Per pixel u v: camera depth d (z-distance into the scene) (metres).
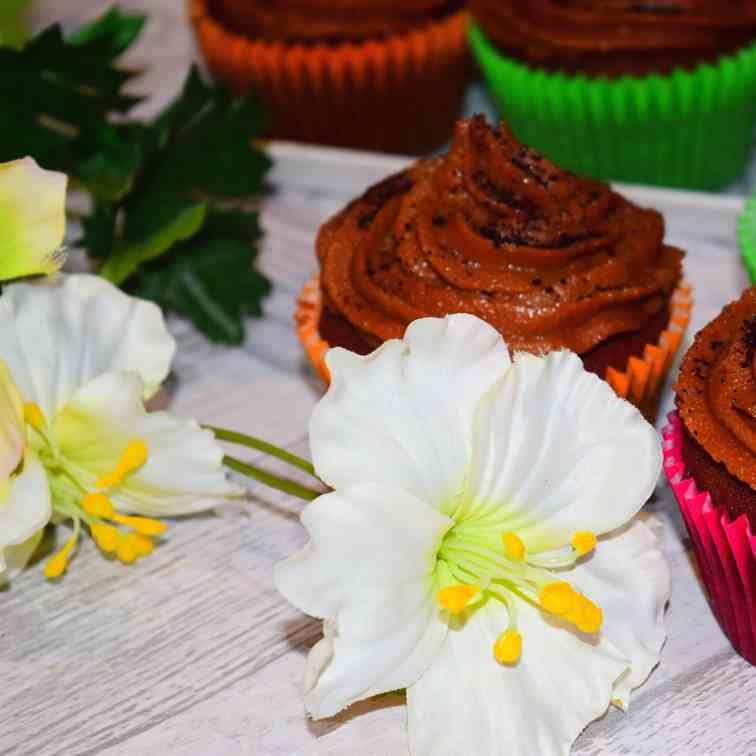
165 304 0.45
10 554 0.39
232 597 0.39
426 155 0.54
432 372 0.36
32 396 0.39
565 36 0.48
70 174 0.45
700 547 0.37
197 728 0.37
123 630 0.39
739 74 0.48
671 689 0.37
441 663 0.36
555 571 0.37
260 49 0.50
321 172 0.49
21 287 0.39
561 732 0.36
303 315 0.42
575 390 0.36
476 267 0.39
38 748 0.37
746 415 0.36
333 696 0.35
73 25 0.56
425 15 0.50
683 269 0.45
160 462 0.39
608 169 0.50
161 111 0.48
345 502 0.35
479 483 0.36
